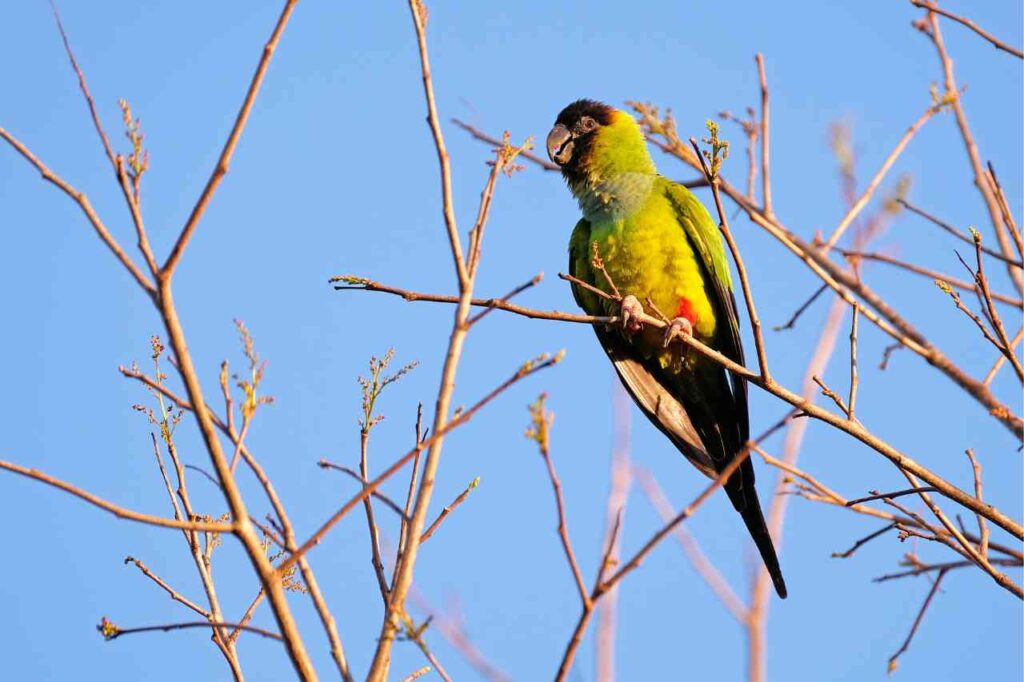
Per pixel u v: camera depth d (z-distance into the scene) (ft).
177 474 24.90
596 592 17.53
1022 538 26.40
